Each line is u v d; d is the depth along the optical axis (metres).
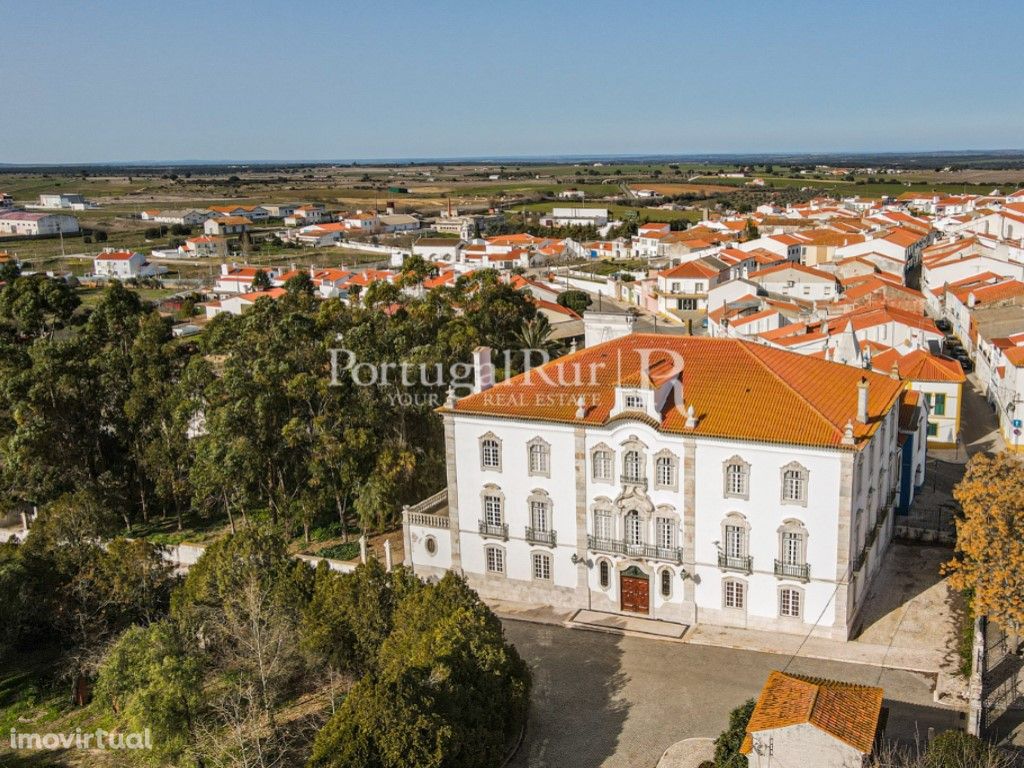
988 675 47.78
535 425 57.53
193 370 80.50
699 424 53.38
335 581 53.47
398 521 77.00
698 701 47.88
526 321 101.62
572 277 196.88
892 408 59.16
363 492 70.75
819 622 52.59
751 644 53.00
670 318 156.62
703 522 54.28
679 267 161.12
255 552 56.81
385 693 39.97
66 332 127.12
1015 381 82.19
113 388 85.56
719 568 54.44
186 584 58.09
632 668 51.62
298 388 72.12
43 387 80.38
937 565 60.72
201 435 80.12
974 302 119.06
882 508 60.44
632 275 190.88
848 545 50.78
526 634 56.50
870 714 38.00
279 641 50.16
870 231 199.88
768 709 38.47
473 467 60.53
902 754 39.56
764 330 113.50
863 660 50.22
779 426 51.84
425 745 39.00
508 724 44.59
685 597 55.91
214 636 54.88
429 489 76.50
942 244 181.38
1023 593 42.00
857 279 149.88
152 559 62.72
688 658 52.16
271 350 76.62
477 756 41.00
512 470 59.25
